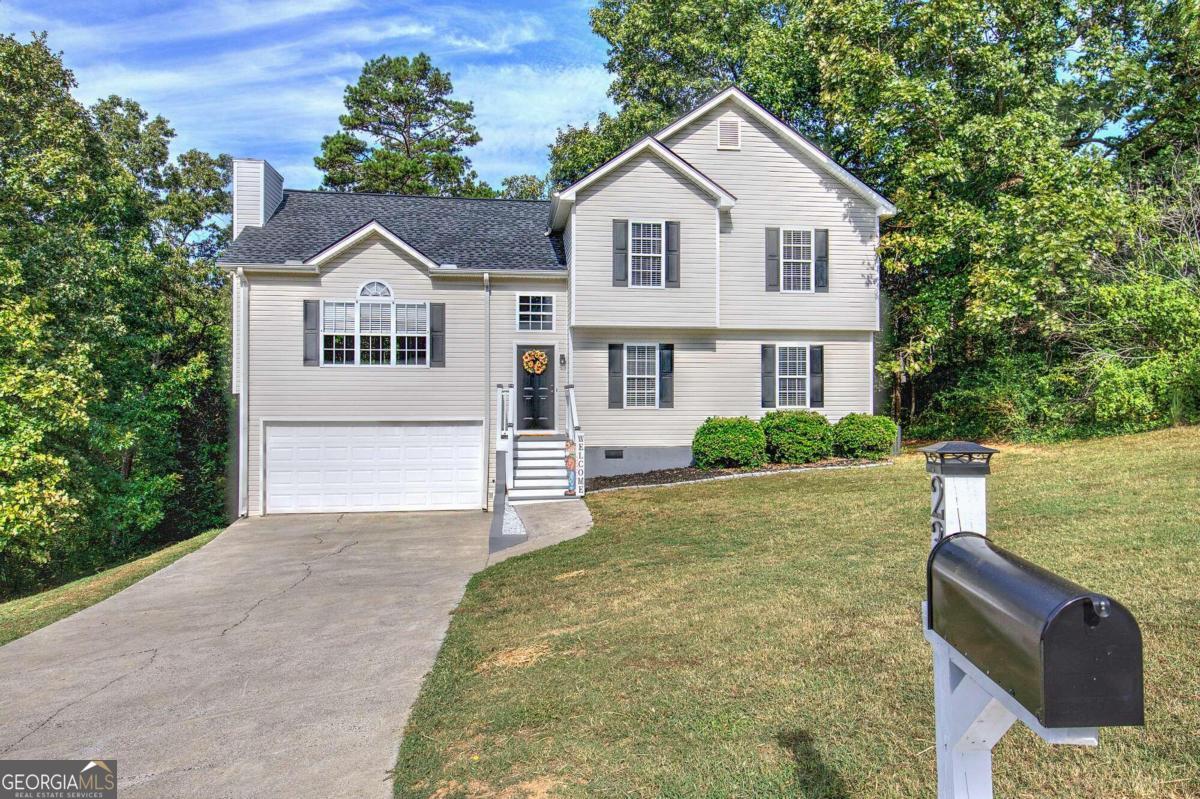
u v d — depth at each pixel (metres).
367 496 16.72
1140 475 10.38
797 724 4.26
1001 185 18.89
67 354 16.64
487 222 19.72
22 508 14.55
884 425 17.25
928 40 18.27
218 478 25.39
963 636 1.99
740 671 5.08
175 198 29.62
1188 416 15.04
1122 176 18.09
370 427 16.77
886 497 11.59
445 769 4.32
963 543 2.11
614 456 17.36
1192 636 4.77
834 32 19.69
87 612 9.18
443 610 8.29
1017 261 17.02
